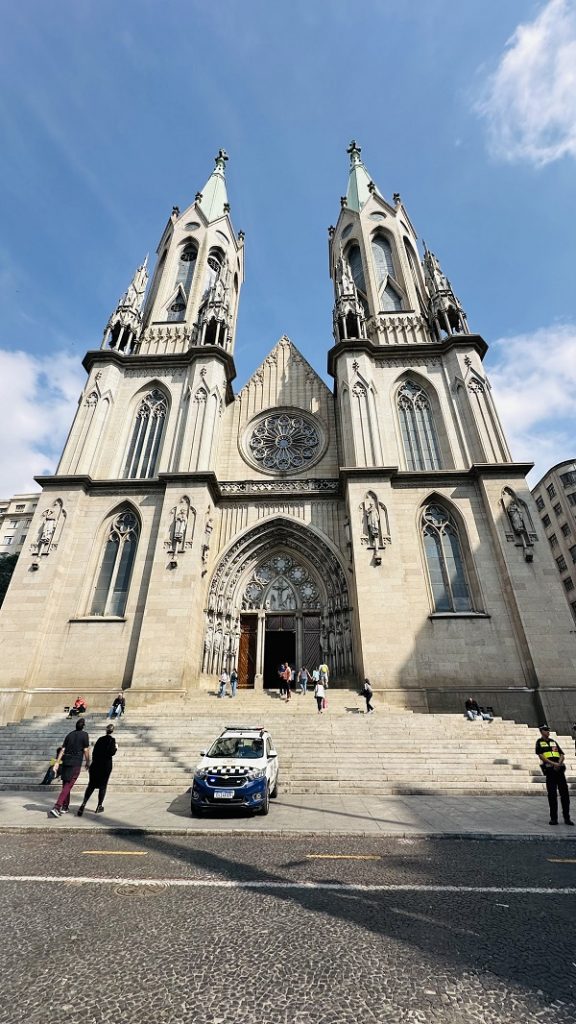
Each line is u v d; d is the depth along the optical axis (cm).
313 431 3438
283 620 2798
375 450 2805
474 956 431
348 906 546
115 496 2800
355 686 2392
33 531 2636
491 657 2253
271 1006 357
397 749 1542
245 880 635
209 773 1038
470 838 854
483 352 3244
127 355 3344
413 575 2488
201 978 395
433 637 2320
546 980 391
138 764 1448
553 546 6391
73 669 2323
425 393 3170
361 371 3109
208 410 3045
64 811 1041
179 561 2489
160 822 952
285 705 2091
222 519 2936
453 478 2711
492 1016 344
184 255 4262
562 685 2105
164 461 2931
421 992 374
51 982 387
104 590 2589
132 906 545
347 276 3691
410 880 636
